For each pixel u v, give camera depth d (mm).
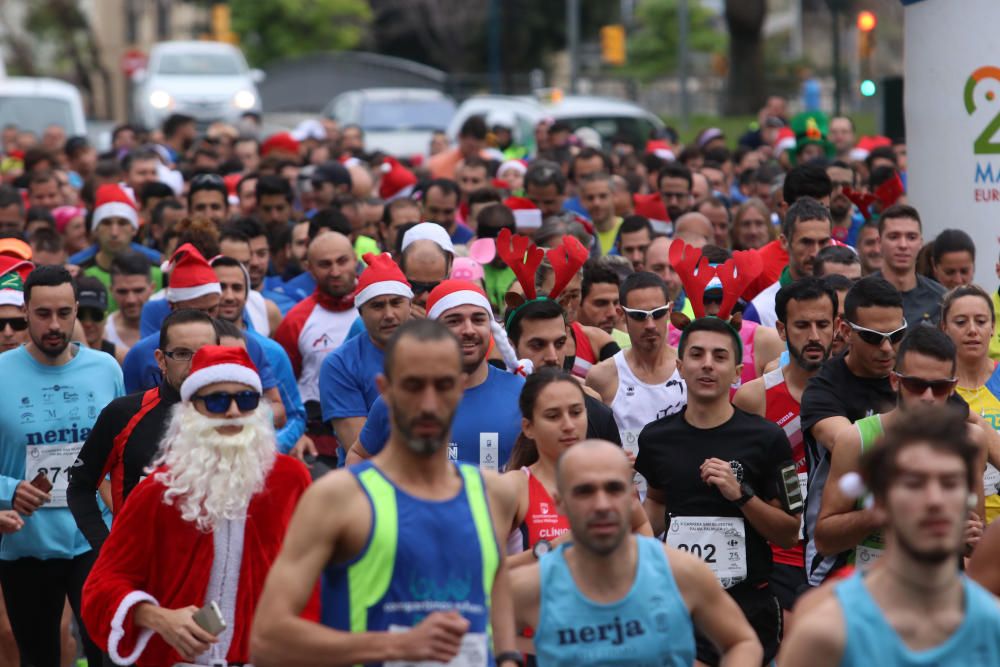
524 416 22406
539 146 71688
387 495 16250
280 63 150375
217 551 20656
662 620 17266
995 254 38312
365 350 28859
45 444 27906
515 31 181875
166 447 21234
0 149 94250
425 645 15617
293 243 41188
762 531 23406
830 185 38844
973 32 38031
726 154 65375
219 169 61844
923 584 13930
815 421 24453
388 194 55688
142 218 49625
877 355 24328
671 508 24203
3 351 30016
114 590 20438
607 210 45375
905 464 13711
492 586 16969
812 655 14109
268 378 29844
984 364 27359
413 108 108250
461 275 31781
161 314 34062
